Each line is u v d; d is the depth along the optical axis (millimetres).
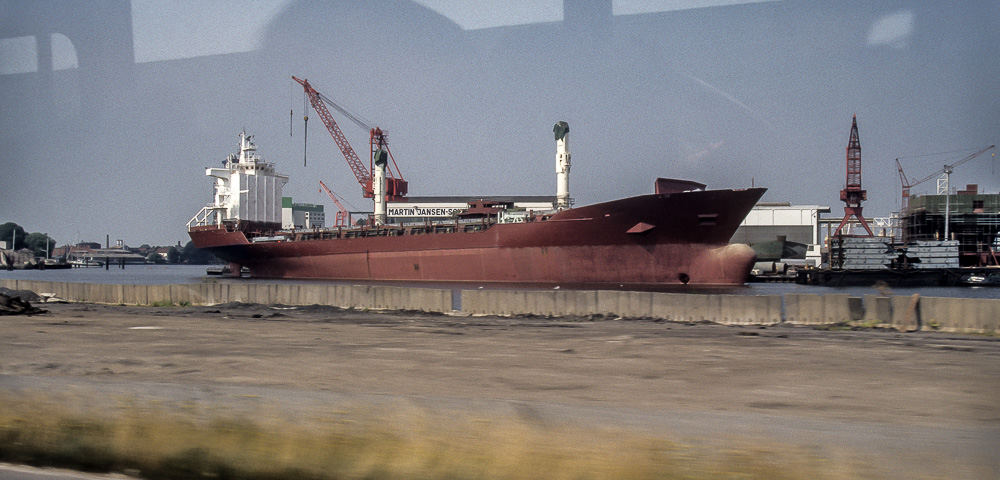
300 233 94562
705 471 7863
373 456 8469
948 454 8641
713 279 59844
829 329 25922
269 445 8922
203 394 12125
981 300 23766
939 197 73875
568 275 65688
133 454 8727
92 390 12484
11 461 9031
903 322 25531
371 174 133500
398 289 36875
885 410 11195
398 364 16391
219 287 42781
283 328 26672
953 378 14328
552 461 8211
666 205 58969
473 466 8086
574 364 16438
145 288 44281
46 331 24703
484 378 14336
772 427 9898
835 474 7828
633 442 8984
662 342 21203
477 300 34312
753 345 20312
